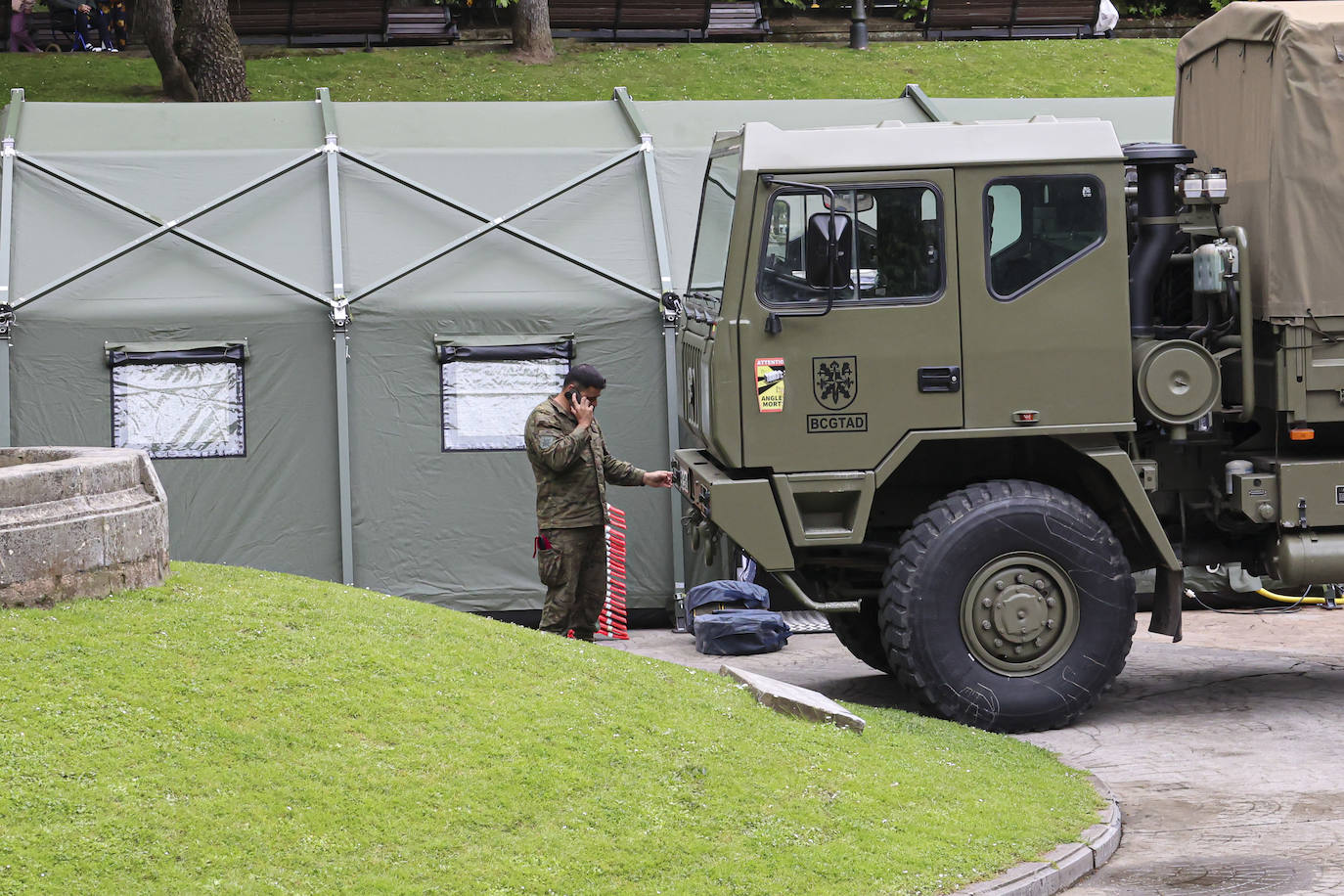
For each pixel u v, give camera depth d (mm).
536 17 32094
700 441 11703
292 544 14969
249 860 6250
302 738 7262
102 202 15867
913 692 10555
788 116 18609
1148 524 10680
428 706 7859
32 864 5930
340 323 14852
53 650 7594
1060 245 10484
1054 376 10469
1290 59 10367
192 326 14852
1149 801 8836
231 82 24969
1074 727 10727
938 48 34219
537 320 15273
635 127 17719
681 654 13836
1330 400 10516
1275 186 10438
